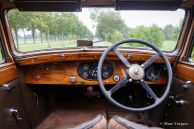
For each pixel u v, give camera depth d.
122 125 0.92
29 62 2.01
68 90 2.79
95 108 2.78
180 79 1.93
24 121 2.03
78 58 2.07
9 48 1.97
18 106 1.92
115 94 2.64
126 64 1.73
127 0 1.74
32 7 1.84
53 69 2.18
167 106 2.11
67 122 2.43
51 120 2.50
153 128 1.09
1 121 1.58
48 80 2.19
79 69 2.18
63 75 2.20
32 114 2.23
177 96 1.96
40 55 2.03
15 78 1.91
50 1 1.73
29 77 2.16
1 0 1.78
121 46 2.18
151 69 2.09
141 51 2.01
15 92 1.88
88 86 2.52
